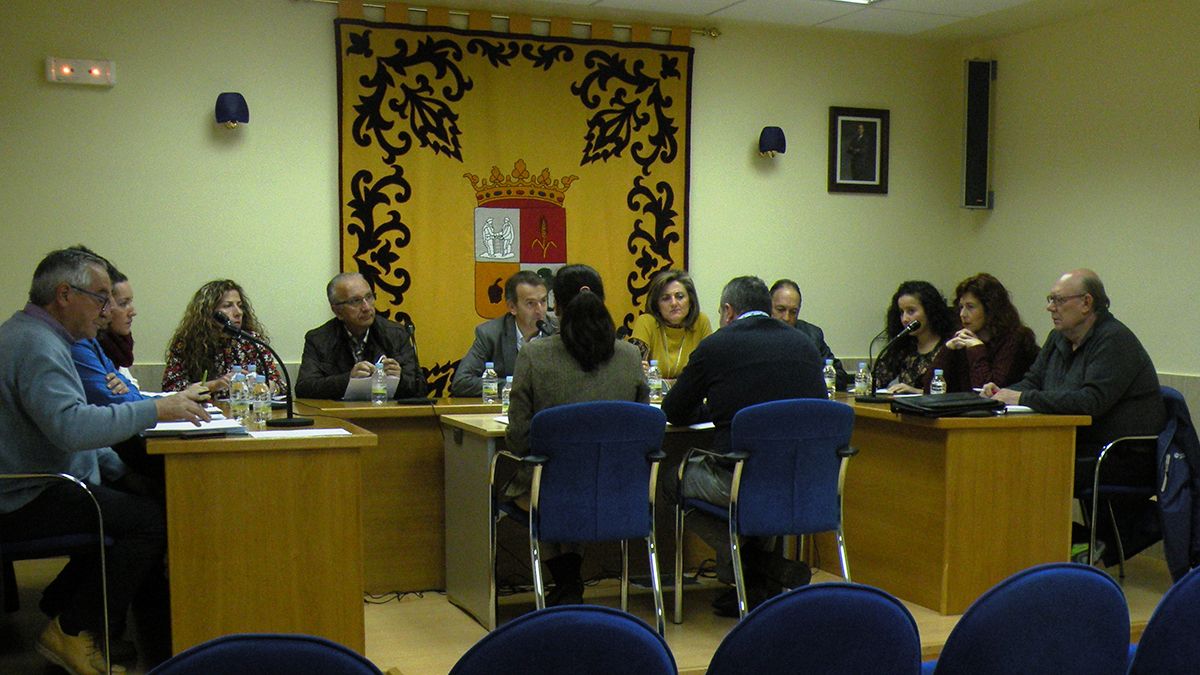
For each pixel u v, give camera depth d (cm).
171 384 428
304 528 301
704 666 328
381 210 559
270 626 298
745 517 342
